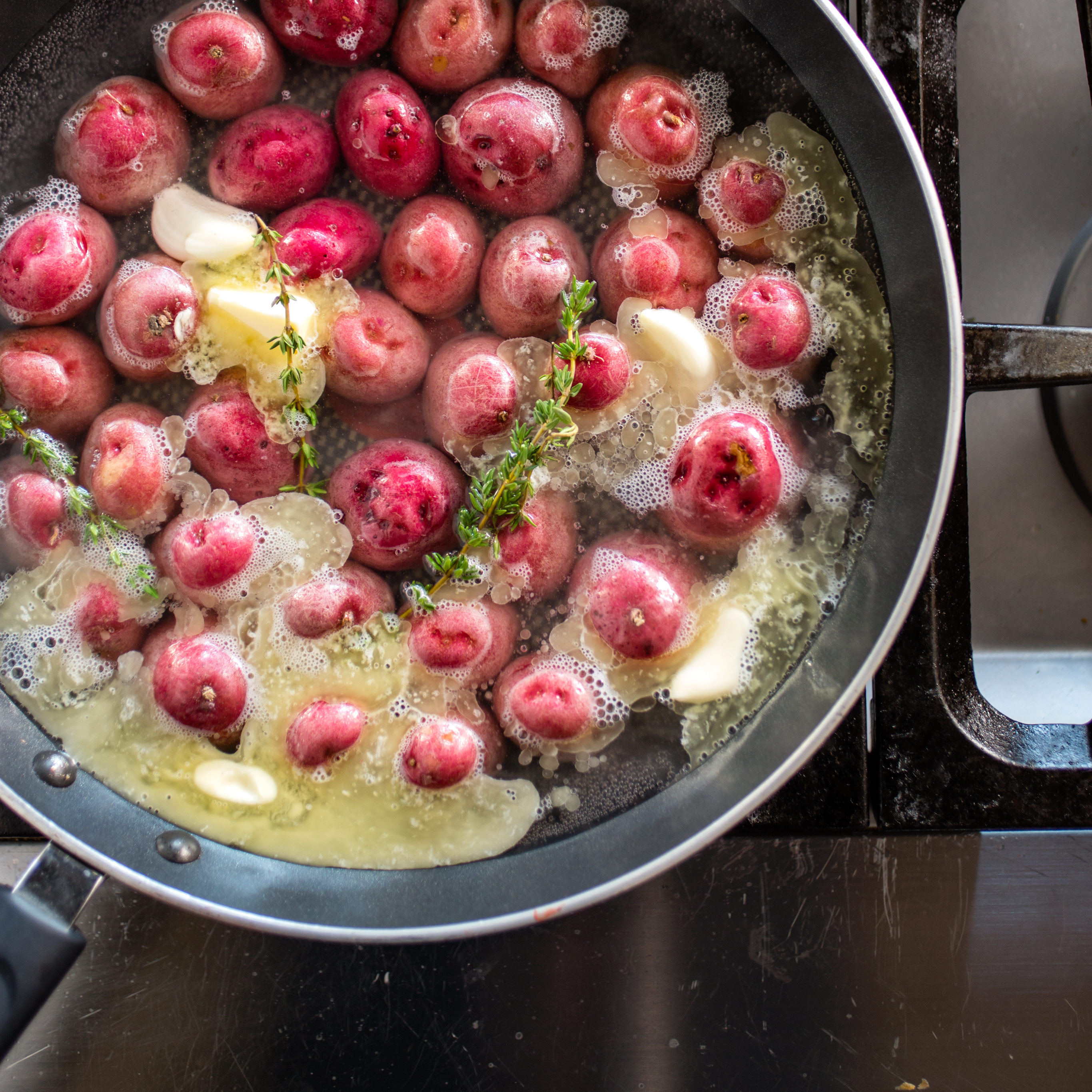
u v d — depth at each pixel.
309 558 0.33
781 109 0.33
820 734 0.29
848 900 0.36
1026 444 0.42
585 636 0.33
